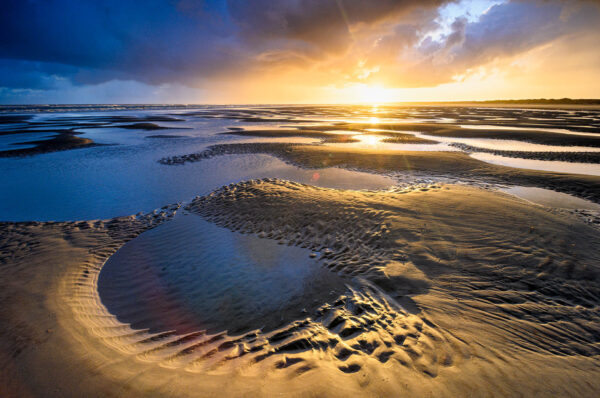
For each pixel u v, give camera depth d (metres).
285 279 5.68
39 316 4.46
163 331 4.35
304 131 34.00
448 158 17.81
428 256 5.81
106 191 12.24
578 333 3.64
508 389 2.69
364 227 7.39
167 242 7.66
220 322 4.58
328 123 46.03
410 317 3.99
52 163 17.23
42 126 38.97
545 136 27.47
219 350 3.66
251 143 25.08
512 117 57.22
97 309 4.94
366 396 2.60
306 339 3.67
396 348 3.32
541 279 4.90
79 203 10.87
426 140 27.12
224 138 28.77
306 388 2.71
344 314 4.26
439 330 3.64
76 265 6.52
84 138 27.08
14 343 3.74
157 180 13.95
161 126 40.78
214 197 10.76
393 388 2.70
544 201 10.70
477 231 6.77
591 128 34.16
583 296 4.47
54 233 8.33
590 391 2.69
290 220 8.25
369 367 3.00
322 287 5.28
